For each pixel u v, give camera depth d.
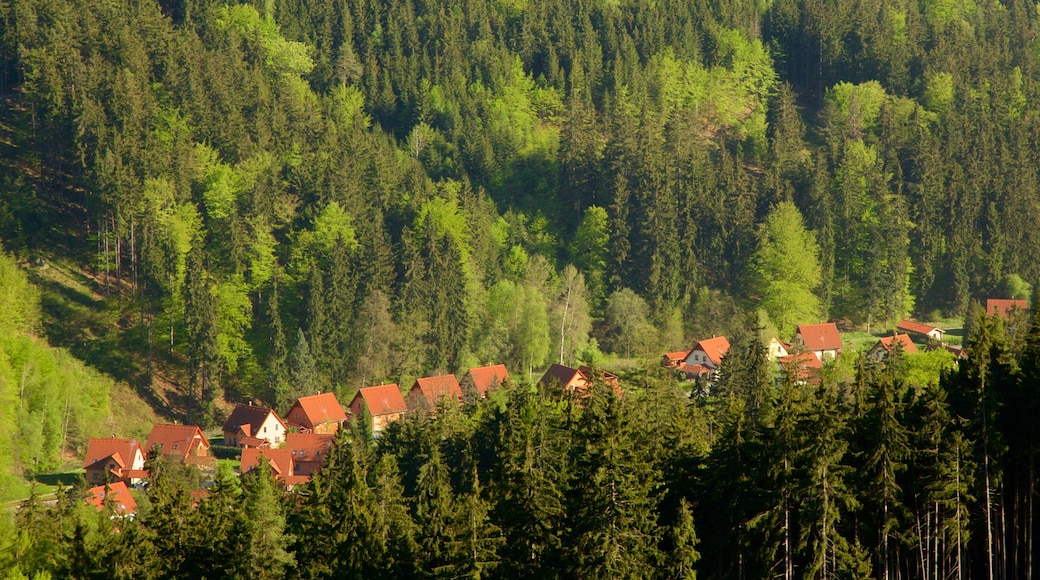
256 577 140.75
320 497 154.62
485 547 131.50
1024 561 136.38
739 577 131.88
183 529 144.00
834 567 125.38
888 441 129.62
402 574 137.25
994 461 132.88
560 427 180.88
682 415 165.00
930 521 135.62
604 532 124.38
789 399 133.12
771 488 127.94
